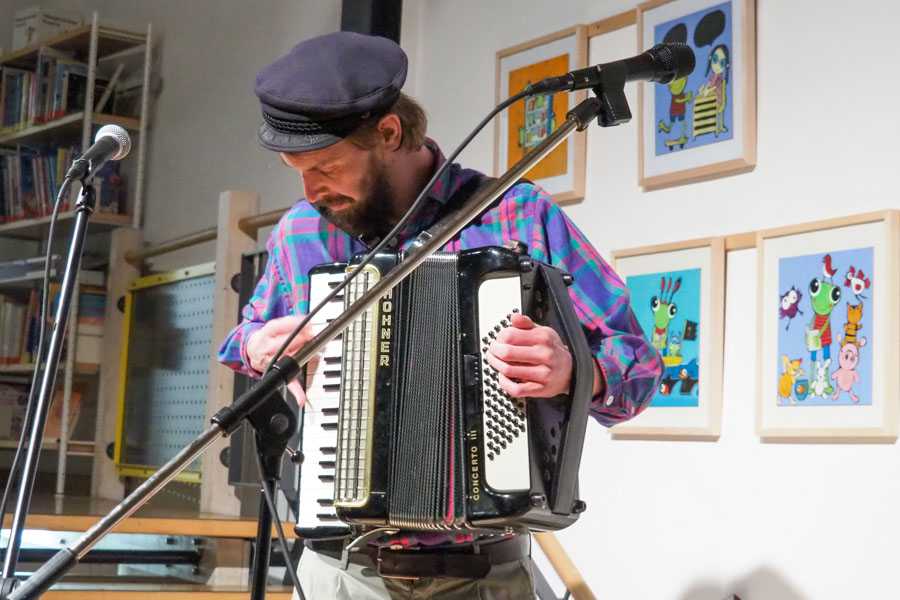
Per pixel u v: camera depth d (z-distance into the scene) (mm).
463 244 1660
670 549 2863
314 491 1598
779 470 2645
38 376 1530
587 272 1668
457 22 3752
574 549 3123
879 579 2422
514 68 3461
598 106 1427
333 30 4094
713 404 2779
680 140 2932
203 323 3877
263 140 1563
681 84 2943
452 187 1686
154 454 4047
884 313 2451
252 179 4410
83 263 5016
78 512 3250
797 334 2617
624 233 3090
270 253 1855
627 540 2977
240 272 3629
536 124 3352
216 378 3566
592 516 3082
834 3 2633
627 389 1606
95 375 4902
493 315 1526
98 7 5504
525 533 1599
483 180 1701
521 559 1661
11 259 5465
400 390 1565
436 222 1663
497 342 1478
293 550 3197
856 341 2500
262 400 1327
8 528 2963
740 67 2799
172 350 4039
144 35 4934
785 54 2730
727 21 2840
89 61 4828
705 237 2867
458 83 3715
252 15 4535
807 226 2611
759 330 2693
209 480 3555
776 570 2621
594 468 3094
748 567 2680
